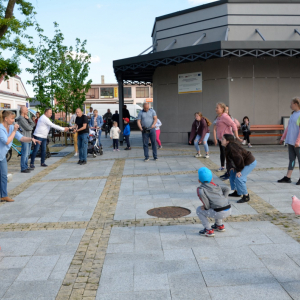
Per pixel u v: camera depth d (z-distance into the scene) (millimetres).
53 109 18281
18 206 6273
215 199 4301
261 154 12359
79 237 4609
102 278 3432
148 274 3488
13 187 7953
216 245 4184
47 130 10859
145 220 5270
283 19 15812
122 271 3572
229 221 5078
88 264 3764
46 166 11000
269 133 15781
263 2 15688
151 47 17953
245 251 3977
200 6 16422
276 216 5254
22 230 4945
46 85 18281
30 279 3447
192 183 7766
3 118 6375
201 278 3369
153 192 7066
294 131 7246
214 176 8555
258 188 7105
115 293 3141
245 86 15664
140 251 4078
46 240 4520
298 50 13789
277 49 13633
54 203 6430
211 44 13461
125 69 16344
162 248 4148
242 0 15609
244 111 15734
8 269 3684
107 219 5383
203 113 16469
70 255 4020
